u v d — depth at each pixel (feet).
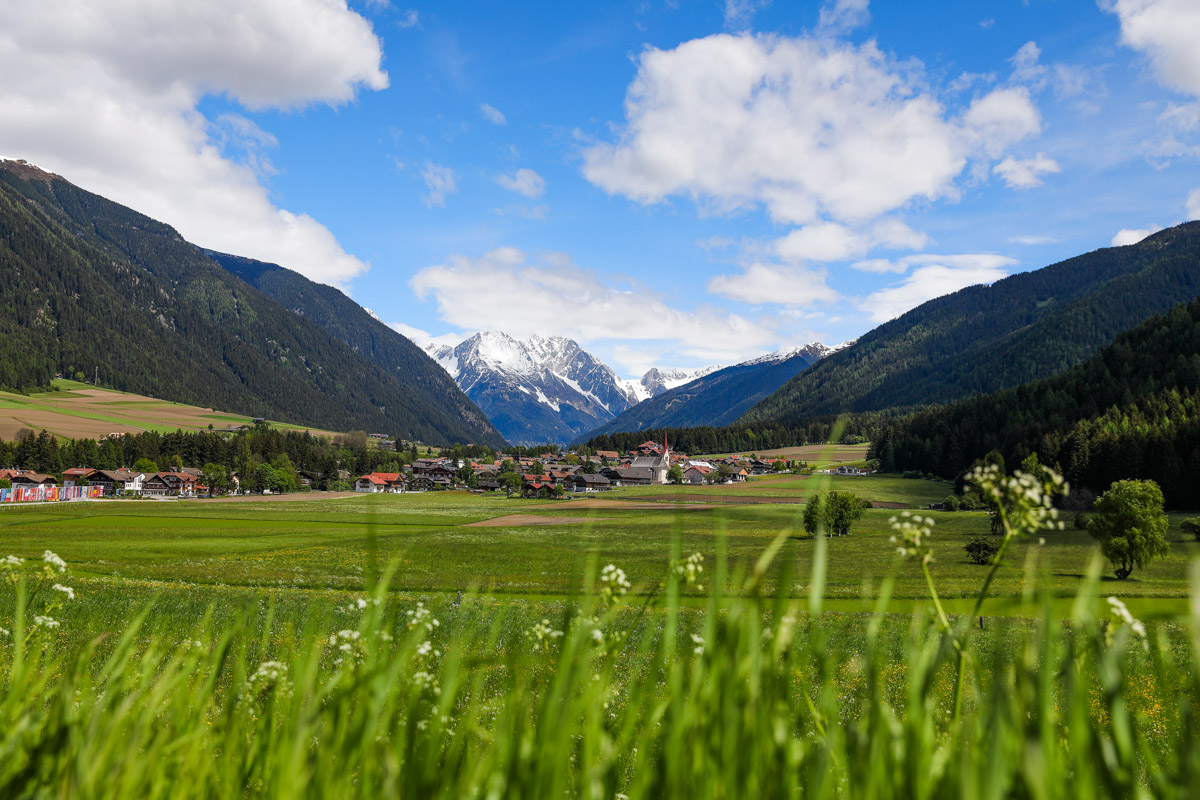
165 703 4.88
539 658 4.63
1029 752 2.78
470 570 154.61
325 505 416.05
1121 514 140.26
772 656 3.81
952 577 136.56
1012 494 4.38
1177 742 2.82
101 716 4.29
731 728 3.67
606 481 610.24
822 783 3.48
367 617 4.70
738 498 451.12
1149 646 3.08
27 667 5.03
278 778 4.15
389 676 4.33
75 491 454.81
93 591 71.41
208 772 4.47
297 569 150.41
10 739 4.32
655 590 4.50
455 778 3.92
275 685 4.98
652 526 285.84
